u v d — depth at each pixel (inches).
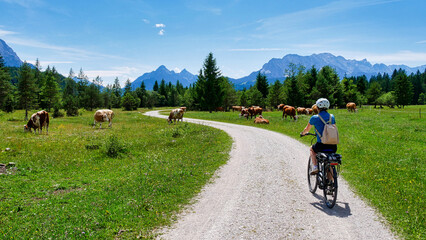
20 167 352.2
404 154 400.5
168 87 6407.5
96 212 205.0
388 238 160.2
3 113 1850.4
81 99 3447.3
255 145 544.7
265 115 1717.5
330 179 211.2
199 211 209.3
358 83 3934.5
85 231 172.6
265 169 347.9
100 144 552.1
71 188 284.5
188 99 3740.2
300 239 159.8
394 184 263.3
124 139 644.7
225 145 547.2
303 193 250.7
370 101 3750.0
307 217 193.3
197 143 584.4
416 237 159.6
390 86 5782.5
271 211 206.1
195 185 281.1
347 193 246.7
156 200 232.4
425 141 518.3
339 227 175.9
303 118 1283.2
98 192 261.9
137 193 252.1
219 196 245.6
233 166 369.1
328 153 211.6
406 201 217.5
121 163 409.1
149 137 703.7
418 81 5423.2
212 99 2566.4
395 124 852.0
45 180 310.2
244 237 163.3
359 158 389.7
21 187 278.2
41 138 623.2
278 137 666.8
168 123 1200.8
